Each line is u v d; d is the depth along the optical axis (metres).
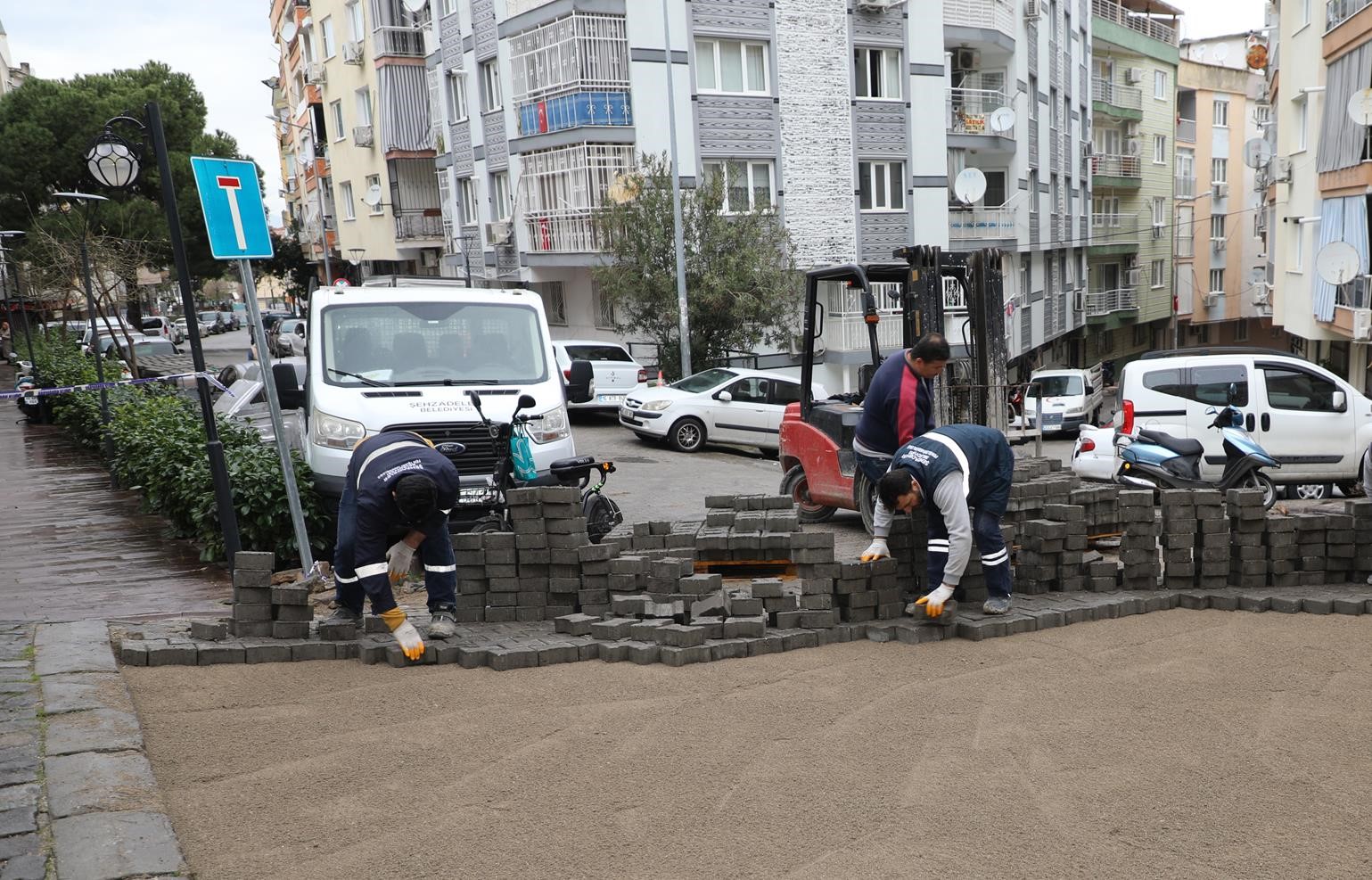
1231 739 4.90
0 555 9.64
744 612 6.47
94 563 9.25
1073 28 40.69
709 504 8.37
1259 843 3.94
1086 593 7.45
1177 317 52.31
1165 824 4.09
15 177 40.19
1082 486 8.98
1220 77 54.91
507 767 4.64
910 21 29.95
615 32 25.97
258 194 7.98
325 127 44.62
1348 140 22.20
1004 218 33.34
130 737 4.64
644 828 4.08
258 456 9.37
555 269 29.72
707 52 27.22
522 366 9.97
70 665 5.67
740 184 28.05
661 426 19.45
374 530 5.96
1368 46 21.08
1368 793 4.34
